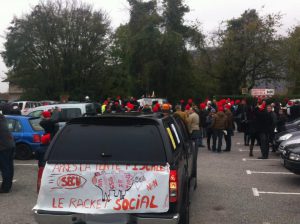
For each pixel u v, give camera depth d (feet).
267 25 137.39
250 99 120.26
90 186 17.49
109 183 17.39
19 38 157.07
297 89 152.25
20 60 157.99
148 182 17.21
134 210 17.22
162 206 17.10
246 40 138.00
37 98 156.87
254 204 27.45
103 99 160.97
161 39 103.96
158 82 106.63
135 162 17.37
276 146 49.32
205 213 25.26
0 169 31.01
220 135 54.03
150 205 17.15
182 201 19.13
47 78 154.81
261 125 47.85
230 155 51.44
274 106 58.13
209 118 57.47
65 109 56.65
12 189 31.65
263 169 41.01
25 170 39.65
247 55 138.21
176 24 110.22
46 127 30.42
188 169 23.27
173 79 106.22
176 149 19.04
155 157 17.39
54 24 153.79
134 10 110.93
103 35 158.71
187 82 110.01
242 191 31.24
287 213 25.34
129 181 17.30
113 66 160.25
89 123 18.31
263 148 47.98
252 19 144.05
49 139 28.96
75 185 17.58
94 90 157.79
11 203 27.48
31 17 155.84
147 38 104.68
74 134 18.16
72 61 155.33
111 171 17.42
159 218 16.99
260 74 144.87
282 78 144.77
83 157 17.75
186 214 20.30
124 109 65.51
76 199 17.56
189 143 26.53
